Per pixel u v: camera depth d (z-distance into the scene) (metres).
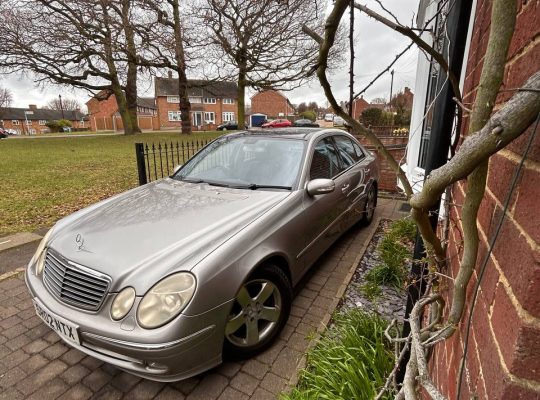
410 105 11.15
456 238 1.37
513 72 0.78
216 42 14.32
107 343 1.72
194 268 1.81
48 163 10.95
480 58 1.43
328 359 1.95
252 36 13.02
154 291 1.73
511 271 0.63
